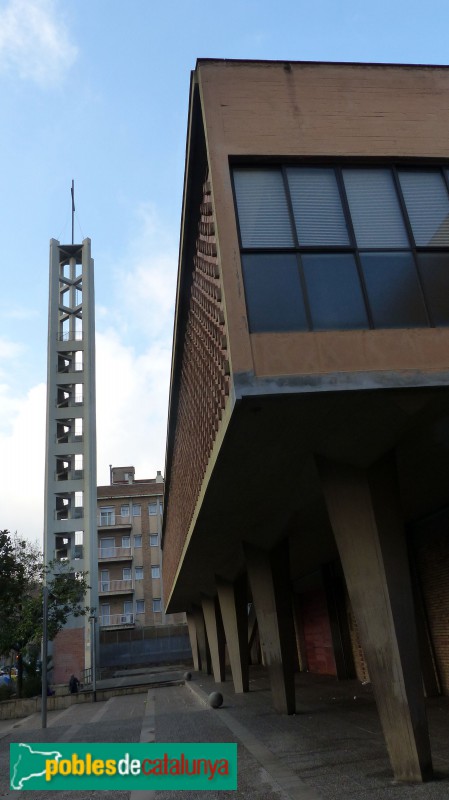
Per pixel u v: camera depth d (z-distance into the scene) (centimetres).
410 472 1118
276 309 829
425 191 948
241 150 921
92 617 3853
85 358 5462
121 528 6241
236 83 970
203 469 1202
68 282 5884
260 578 1505
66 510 5256
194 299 1288
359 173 945
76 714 2372
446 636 1446
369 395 787
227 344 813
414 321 848
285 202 909
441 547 1450
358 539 866
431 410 834
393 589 820
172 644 5478
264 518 1367
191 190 1120
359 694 1703
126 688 3100
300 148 934
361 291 858
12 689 3888
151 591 6028
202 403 1197
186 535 1766
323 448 907
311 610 2708
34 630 3350
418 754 753
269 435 872
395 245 899
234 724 1398
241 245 868
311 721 1299
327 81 991
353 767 858
